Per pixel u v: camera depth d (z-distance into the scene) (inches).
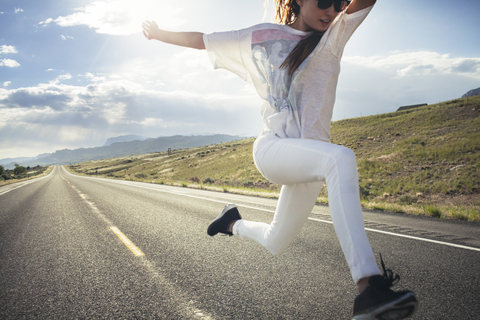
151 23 55.2
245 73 55.7
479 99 1753.2
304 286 90.8
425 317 71.7
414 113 1876.2
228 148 2824.8
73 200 362.3
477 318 70.5
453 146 865.5
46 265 119.9
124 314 76.9
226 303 81.0
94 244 150.3
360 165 909.8
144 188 576.7
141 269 110.8
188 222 203.3
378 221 213.9
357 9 43.9
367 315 35.6
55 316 77.4
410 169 763.4
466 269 105.6
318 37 47.8
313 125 50.9
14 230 194.4
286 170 46.6
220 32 52.4
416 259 118.2
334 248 131.6
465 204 462.3
